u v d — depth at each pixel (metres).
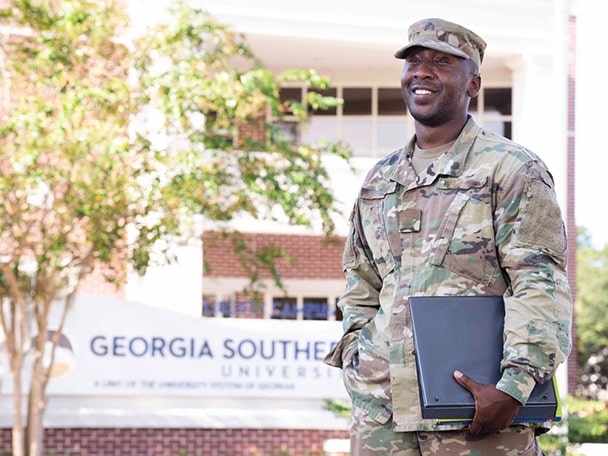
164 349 16.16
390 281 3.69
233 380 16.34
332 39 18.84
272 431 16.73
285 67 21.08
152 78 12.98
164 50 13.12
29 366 15.35
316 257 21.66
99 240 12.71
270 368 16.44
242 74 13.21
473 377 3.36
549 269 3.45
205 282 20.95
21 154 12.05
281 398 16.50
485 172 3.58
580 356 42.66
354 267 3.90
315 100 14.25
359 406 3.67
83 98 12.63
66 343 15.80
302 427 16.48
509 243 3.51
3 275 13.67
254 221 18.81
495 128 20.66
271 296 21.42
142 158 13.34
